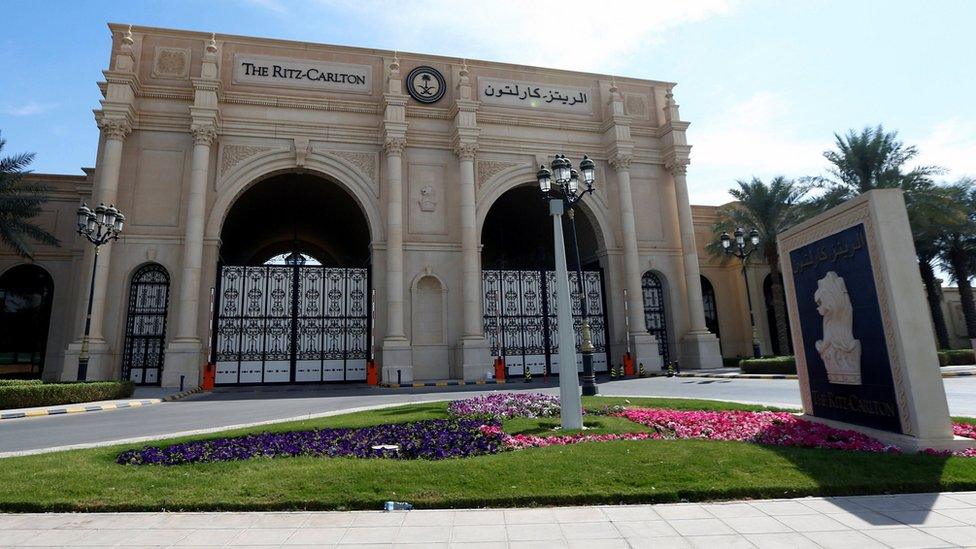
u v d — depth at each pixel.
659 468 6.79
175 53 26.98
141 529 5.21
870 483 6.09
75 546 4.77
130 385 20.17
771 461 7.03
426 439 9.07
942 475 6.32
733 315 38.06
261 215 36.53
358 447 8.67
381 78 29.58
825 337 9.80
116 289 24.09
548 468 6.91
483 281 29.58
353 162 28.11
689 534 4.86
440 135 29.52
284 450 8.41
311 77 28.50
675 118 32.78
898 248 8.29
